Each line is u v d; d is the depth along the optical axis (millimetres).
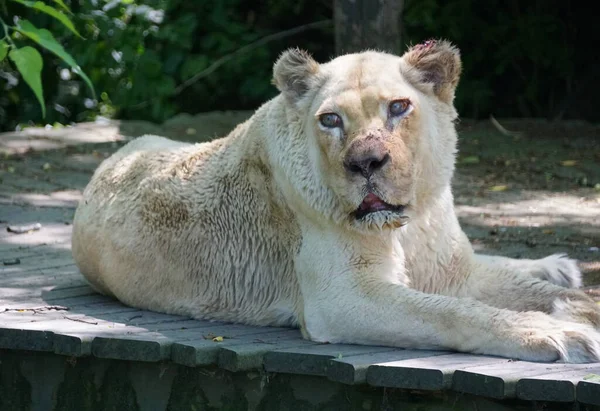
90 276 14391
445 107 11945
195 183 13258
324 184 11469
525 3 31469
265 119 12680
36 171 23531
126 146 15000
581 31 30812
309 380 10969
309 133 11625
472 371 9805
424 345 10961
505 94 32125
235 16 32812
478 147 25609
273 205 12484
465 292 12430
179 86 31625
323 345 11375
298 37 33375
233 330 12414
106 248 13812
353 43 22188
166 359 11398
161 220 13367
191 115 31984
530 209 19703
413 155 11188
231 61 31578
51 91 30578
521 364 10172
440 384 9883
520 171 22984
